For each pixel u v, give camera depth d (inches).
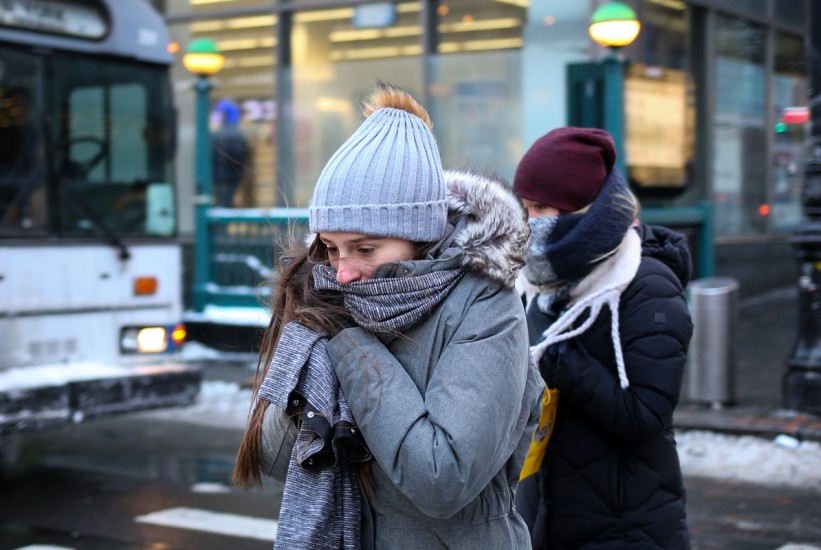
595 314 109.0
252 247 446.0
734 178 571.8
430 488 72.0
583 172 112.2
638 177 484.4
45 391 244.2
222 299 453.4
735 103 570.6
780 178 624.7
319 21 529.3
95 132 276.1
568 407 112.0
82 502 244.5
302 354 76.4
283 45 539.8
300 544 75.6
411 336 76.9
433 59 496.1
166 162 292.4
